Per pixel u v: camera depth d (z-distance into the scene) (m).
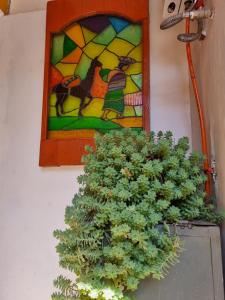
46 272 1.38
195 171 0.85
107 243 0.73
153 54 1.49
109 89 1.48
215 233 0.74
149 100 1.43
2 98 1.64
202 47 1.17
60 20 1.60
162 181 0.81
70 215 0.75
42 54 1.64
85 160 0.85
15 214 1.48
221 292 0.70
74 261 0.73
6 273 1.42
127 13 1.52
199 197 0.82
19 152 1.55
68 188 1.45
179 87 1.44
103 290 0.69
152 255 0.69
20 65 1.66
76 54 1.56
